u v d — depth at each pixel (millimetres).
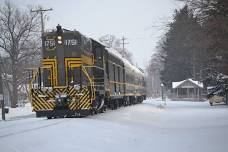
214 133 16812
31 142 12297
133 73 46125
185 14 18047
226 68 26250
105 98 29250
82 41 24094
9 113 38094
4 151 10984
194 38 19203
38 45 56688
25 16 56906
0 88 32719
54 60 23469
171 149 13070
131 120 23719
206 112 33656
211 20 17469
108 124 18375
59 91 22625
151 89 150875
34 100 22516
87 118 21266
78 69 23375
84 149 11859
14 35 55844
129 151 12469
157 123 23891
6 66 58469
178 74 90750
